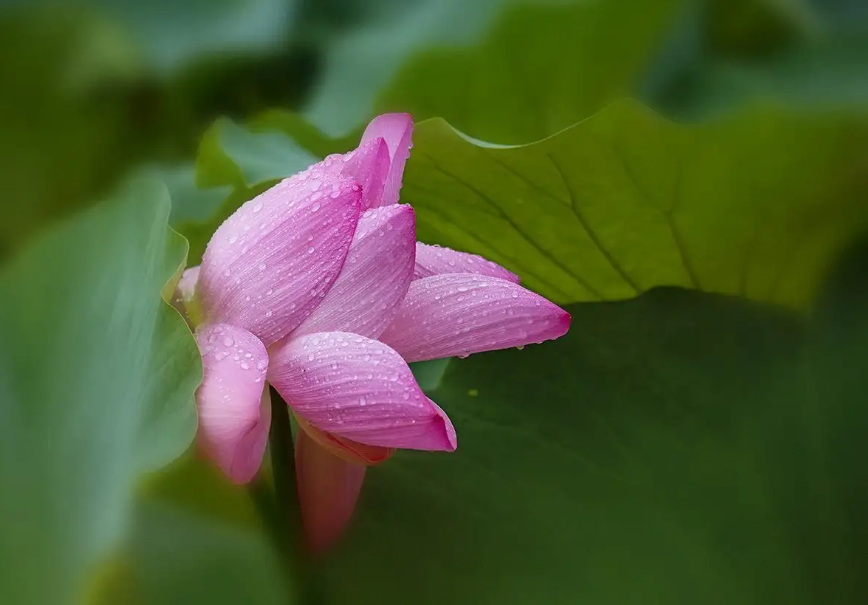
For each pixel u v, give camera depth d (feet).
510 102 6.18
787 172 4.86
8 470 4.48
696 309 5.14
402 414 4.42
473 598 4.82
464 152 4.95
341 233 4.48
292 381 4.48
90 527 4.33
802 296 5.18
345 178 4.52
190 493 4.77
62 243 4.73
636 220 5.04
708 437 4.99
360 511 4.94
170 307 4.44
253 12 8.12
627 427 5.02
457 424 5.08
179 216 5.34
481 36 5.86
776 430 4.97
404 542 4.88
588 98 6.29
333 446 4.55
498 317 4.57
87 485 4.40
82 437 4.46
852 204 4.91
